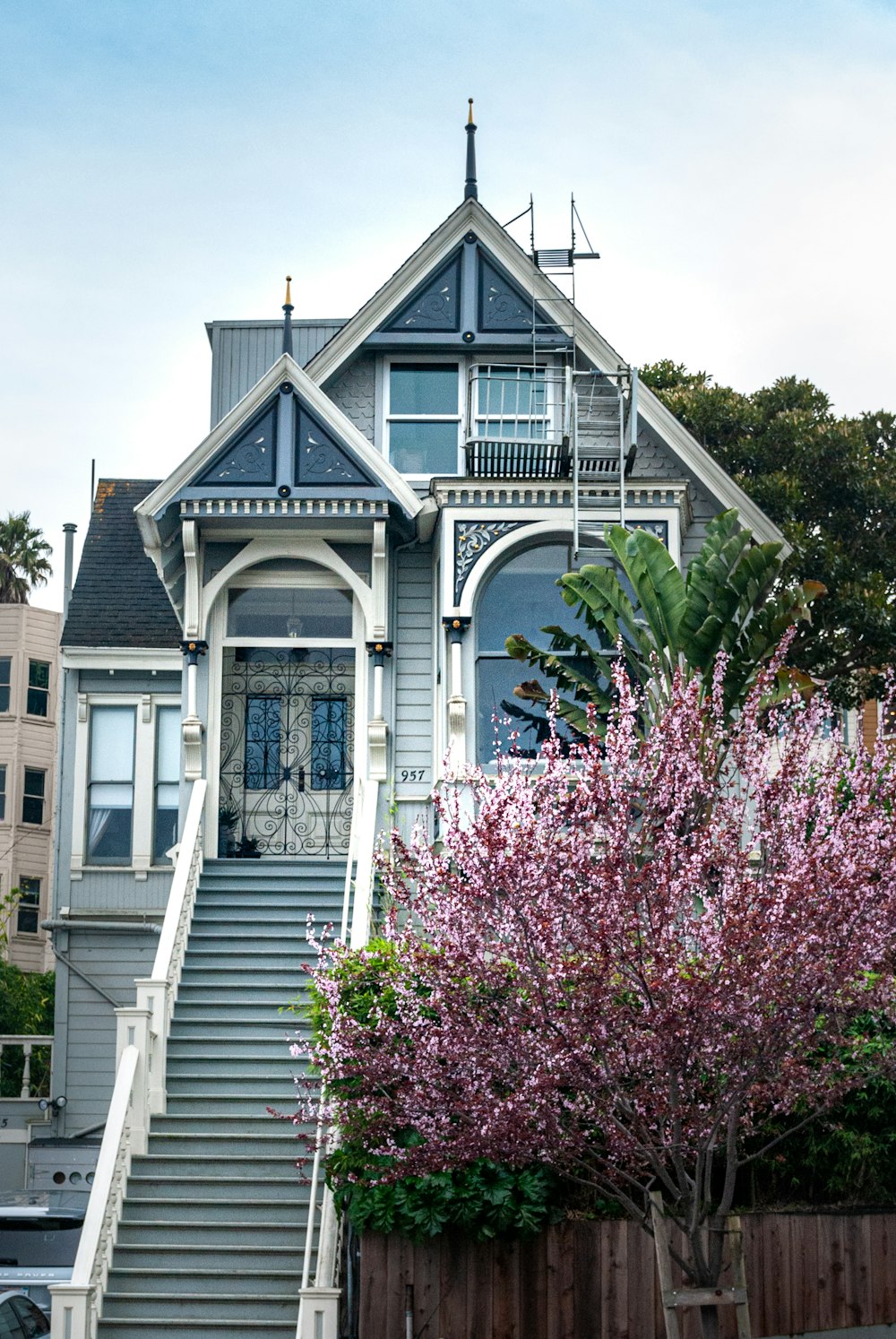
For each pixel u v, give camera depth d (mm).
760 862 12703
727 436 29531
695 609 17375
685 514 20469
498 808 11953
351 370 21656
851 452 28938
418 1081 12266
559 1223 13516
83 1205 18250
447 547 20016
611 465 20562
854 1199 14070
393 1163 12867
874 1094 13820
